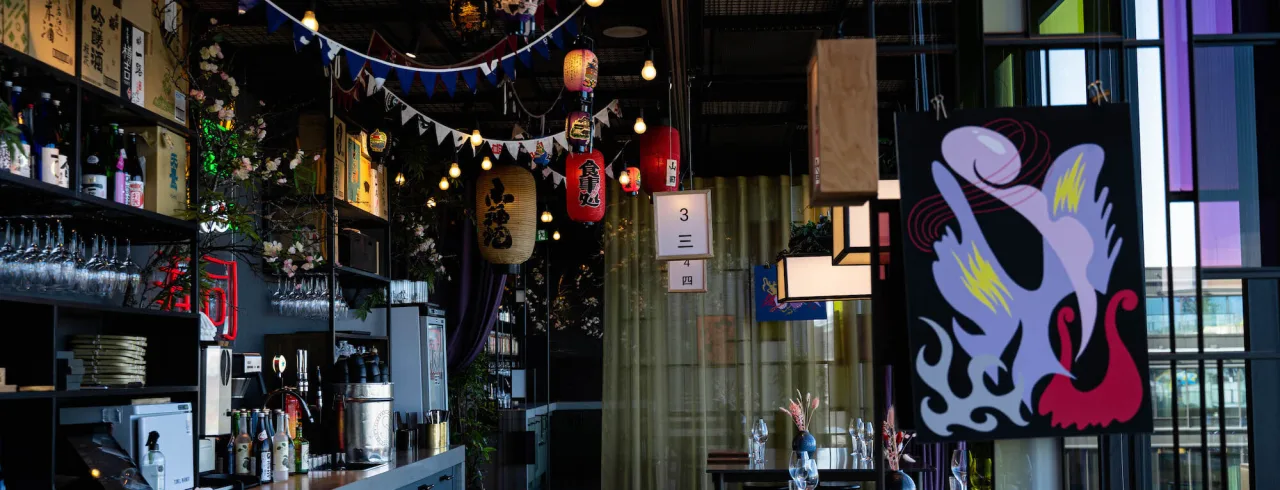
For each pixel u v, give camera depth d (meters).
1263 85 3.15
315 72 5.56
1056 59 3.09
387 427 5.21
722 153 9.47
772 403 9.35
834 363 9.35
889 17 5.36
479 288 8.04
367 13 5.18
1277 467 3.06
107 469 3.24
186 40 4.60
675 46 5.15
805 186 9.44
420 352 6.71
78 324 3.66
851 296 5.27
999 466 3.28
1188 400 3.14
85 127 3.50
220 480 3.93
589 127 5.26
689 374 9.47
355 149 5.98
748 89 6.93
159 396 3.79
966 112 2.21
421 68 4.11
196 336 3.82
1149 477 3.17
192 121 4.12
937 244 2.18
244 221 4.21
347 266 5.85
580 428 10.41
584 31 5.30
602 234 10.20
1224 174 3.14
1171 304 2.87
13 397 2.83
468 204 7.92
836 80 2.15
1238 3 3.15
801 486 4.66
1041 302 2.18
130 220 3.55
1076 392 2.17
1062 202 2.21
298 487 4.14
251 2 3.23
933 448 6.78
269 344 5.52
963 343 2.16
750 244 9.51
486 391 8.54
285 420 4.48
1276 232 3.13
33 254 3.06
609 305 9.65
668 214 5.47
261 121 4.76
